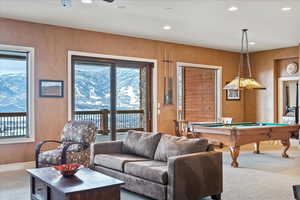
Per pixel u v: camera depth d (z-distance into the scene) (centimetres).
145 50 732
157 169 353
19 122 573
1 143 536
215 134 589
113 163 417
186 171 344
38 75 578
